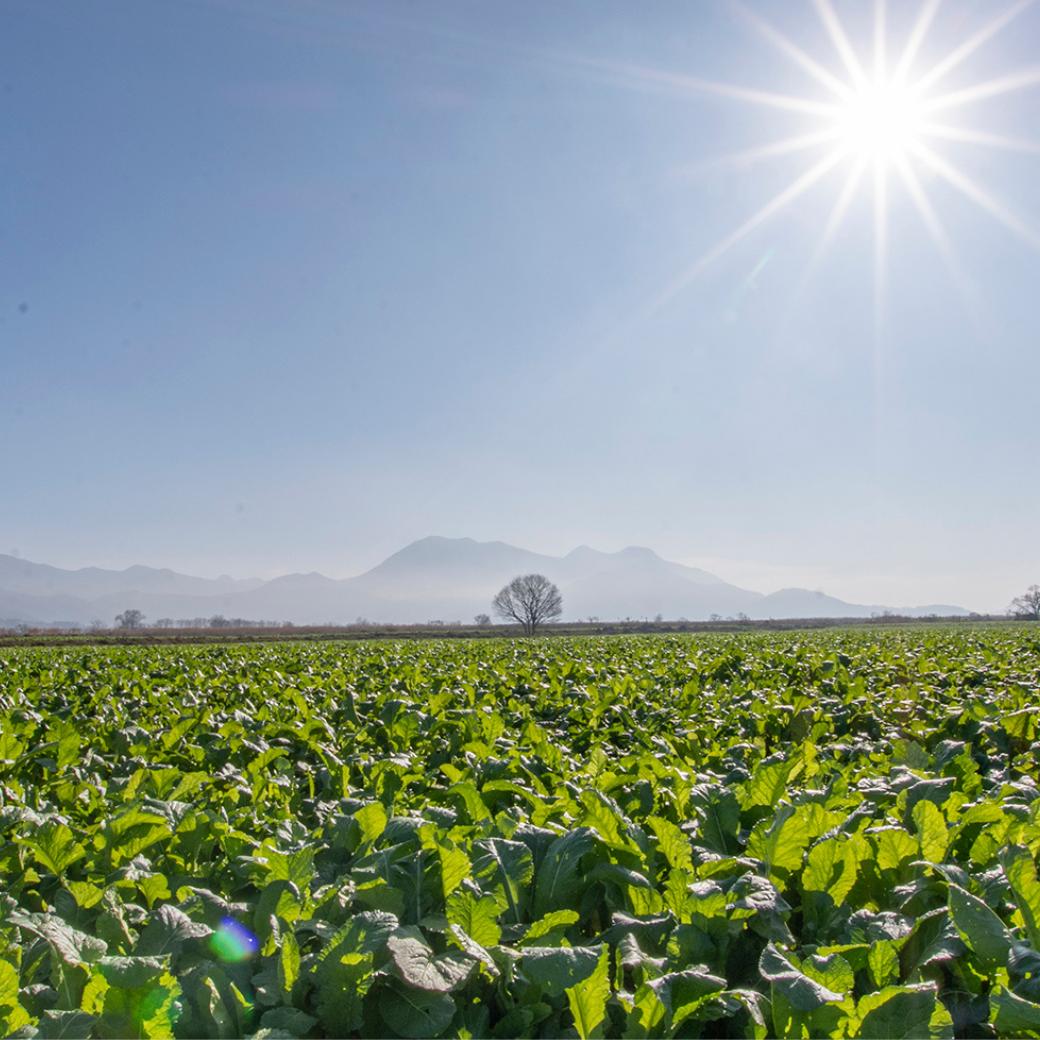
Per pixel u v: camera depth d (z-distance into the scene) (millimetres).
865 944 2871
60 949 2752
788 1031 2516
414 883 3367
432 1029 2516
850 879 3428
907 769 5094
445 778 6117
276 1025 2551
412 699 10938
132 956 2799
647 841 3758
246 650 27781
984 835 3650
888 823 4082
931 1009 2398
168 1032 2377
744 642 29125
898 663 16188
